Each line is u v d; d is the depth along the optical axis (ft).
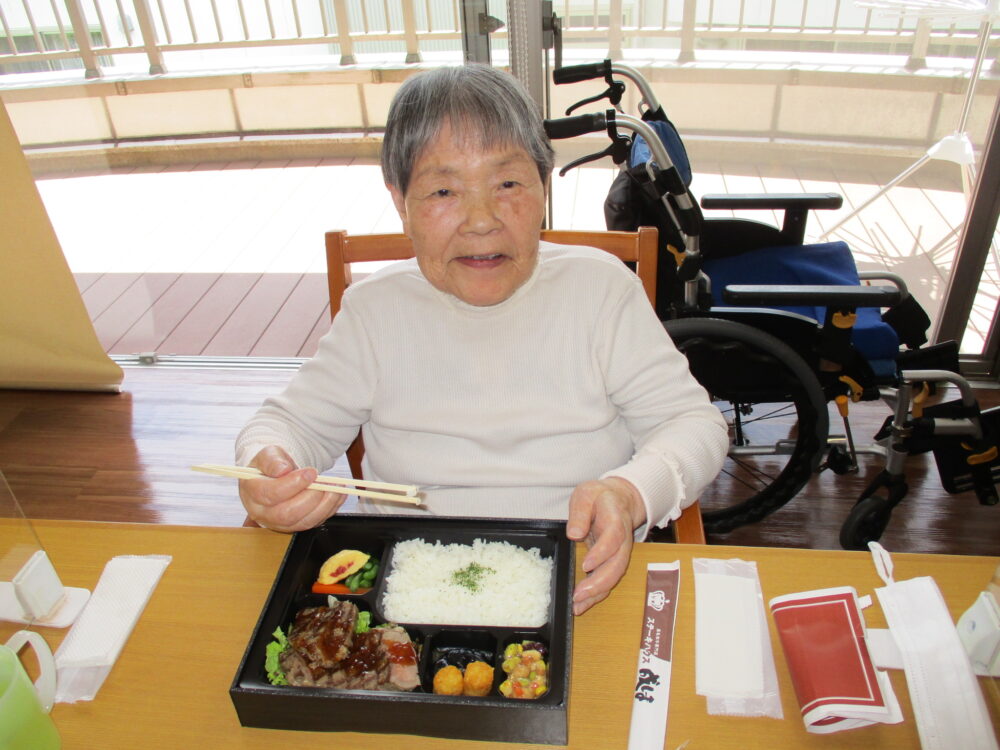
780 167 9.41
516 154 2.84
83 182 10.37
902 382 5.11
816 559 2.82
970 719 2.16
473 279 3.09
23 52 8.91
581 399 3.47
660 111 5.58
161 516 6.75
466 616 2.54
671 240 5.22
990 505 5.69
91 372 8.34
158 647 2.62
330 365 3.61
